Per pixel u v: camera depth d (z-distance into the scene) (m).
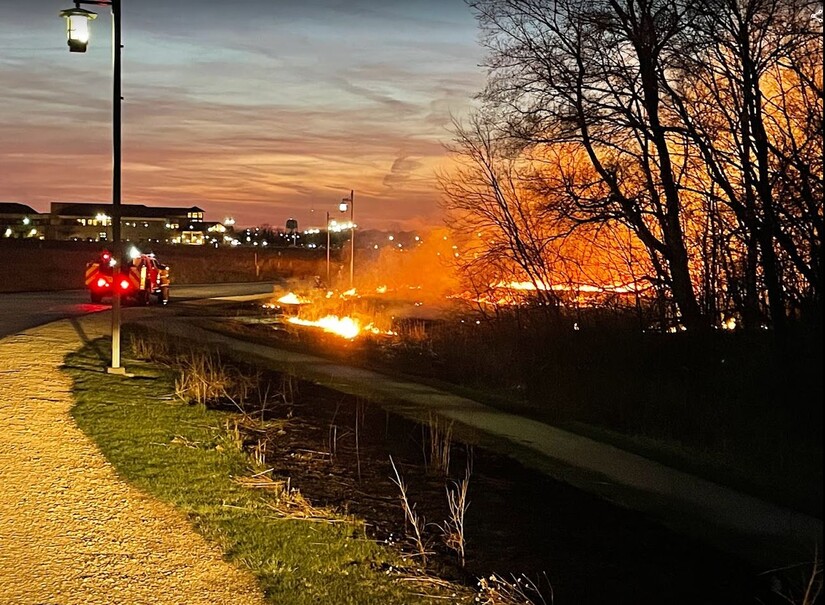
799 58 12.16
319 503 7.47
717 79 13.73
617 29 14.98
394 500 7.85
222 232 148.00
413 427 11.50
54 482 7.45
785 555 6.83
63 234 126.56
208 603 5.16
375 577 5.71
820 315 10.34
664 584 6.14
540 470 9.40
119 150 13.35
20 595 5.14
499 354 17.53
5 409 10.37
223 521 6.63
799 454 9.42
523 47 16.28
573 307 17.47
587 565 6.44
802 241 11.62
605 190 16.17
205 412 11.00
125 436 9.27
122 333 19.70
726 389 12.12
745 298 13.12
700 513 7.89
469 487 8.54
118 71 13.04
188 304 33.44
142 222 132.75
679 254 14.90
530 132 16.56
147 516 6.68
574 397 13.30
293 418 11.46
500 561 6.41
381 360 19.38
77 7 12.67
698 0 13.23
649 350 14.59
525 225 17.97
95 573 5.53
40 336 18.11
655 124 14.62
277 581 5.52
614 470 9.41
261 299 39.19
